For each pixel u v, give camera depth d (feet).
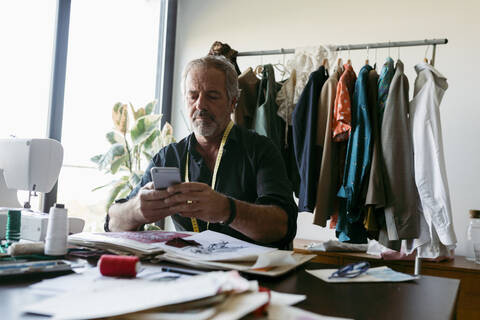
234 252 2.89
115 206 4.16
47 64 8.21
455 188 8.19
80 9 8.91
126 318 1.57
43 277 2.30
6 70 7.41
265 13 10.50
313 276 2.67
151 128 8.80
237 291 1.81
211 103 4.56
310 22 9.93
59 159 5.08
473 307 6.44
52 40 8.30
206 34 11.24
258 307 1.68
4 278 2.21
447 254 6.73
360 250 7.74
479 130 8.10
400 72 6.57
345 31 9.52
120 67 10.03
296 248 7.92
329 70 7.67
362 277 2.69
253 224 3.55
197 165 4.80
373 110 6.74
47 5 8.18
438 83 6.68
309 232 9.37
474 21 8.31
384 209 6.50
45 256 2.71
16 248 2.65
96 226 9.32
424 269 6.85
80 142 8.92
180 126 11.46
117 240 3.04
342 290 2.34
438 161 6.25
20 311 1.68
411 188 6.31
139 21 10.69
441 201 6.18
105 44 9.57
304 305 2.01
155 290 1.80
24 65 7.74
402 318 1.87
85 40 9.02
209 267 2.60
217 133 4.74
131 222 3.83
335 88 7.01
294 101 7.59
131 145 9.07
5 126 7.41
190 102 4.65
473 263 7.01
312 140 6.97
